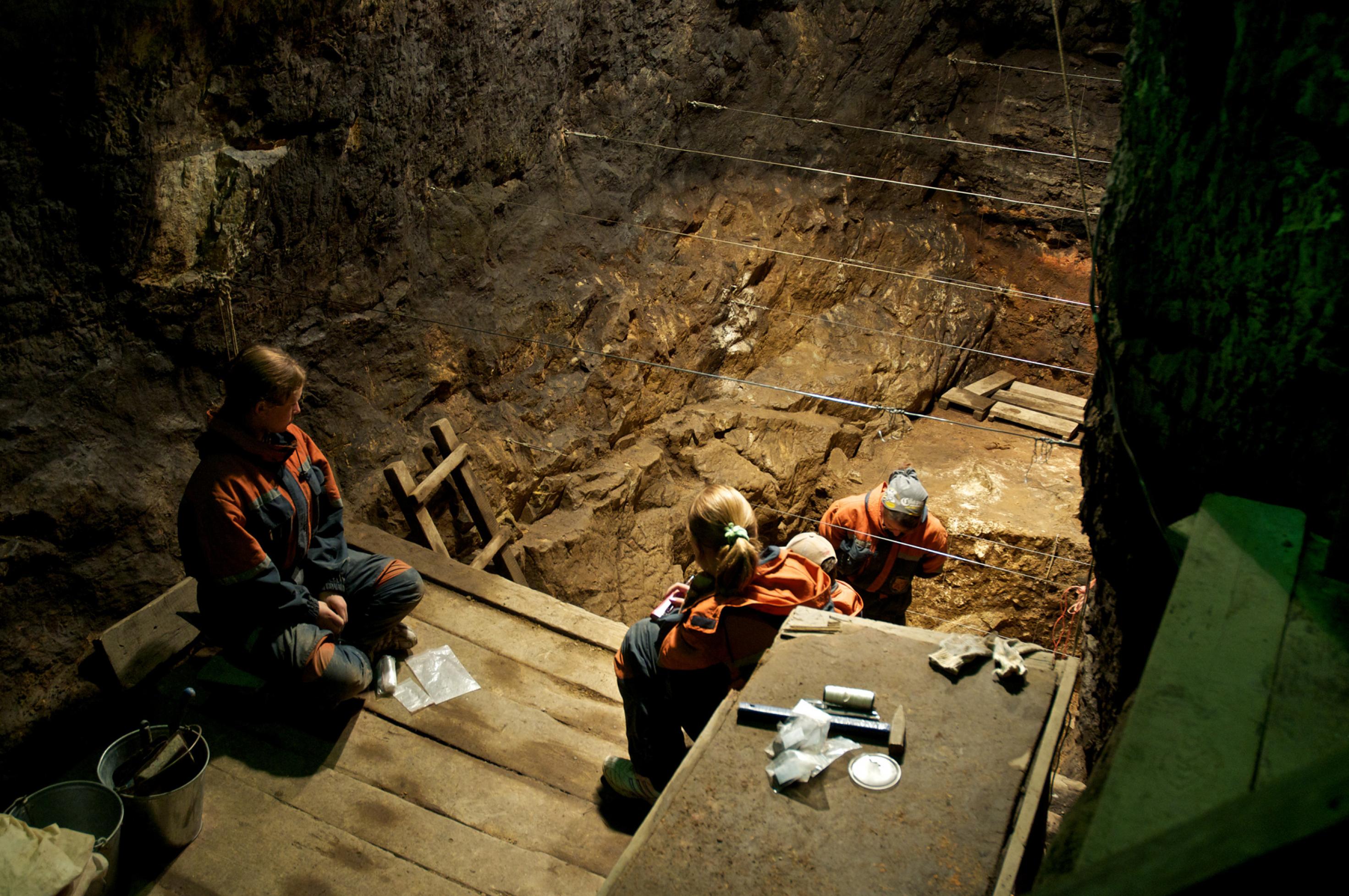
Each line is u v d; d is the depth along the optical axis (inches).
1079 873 35.7
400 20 171.8
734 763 80.9
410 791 118.4
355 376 183.6
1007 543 252.5
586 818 115.9
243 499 115.0
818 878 70.1
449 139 196.7
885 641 95.8
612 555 220.7
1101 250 89.9
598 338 233.0
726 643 102.3
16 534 130.2
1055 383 322.7
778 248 284.7
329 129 164.9
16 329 128.6
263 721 127.3
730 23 269.0
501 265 217.6
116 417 142.7
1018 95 313.1
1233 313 71.4
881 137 309.1
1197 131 72.1
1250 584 65.0
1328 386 68.1
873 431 289.4
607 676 140.9
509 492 205.6
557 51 219.9
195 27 134.3
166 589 148.1
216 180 145.7
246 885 105.1
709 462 247.8
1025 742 81.9
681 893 69.2
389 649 141.5
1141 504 87.9
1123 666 98.3
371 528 170.2
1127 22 299.4
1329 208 64.1
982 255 331.9
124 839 105.9
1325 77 62.2
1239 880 31.4
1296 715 54.9
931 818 74.7
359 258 182.5
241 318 159.8
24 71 116.6
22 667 131.5
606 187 245.8
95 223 132.4
